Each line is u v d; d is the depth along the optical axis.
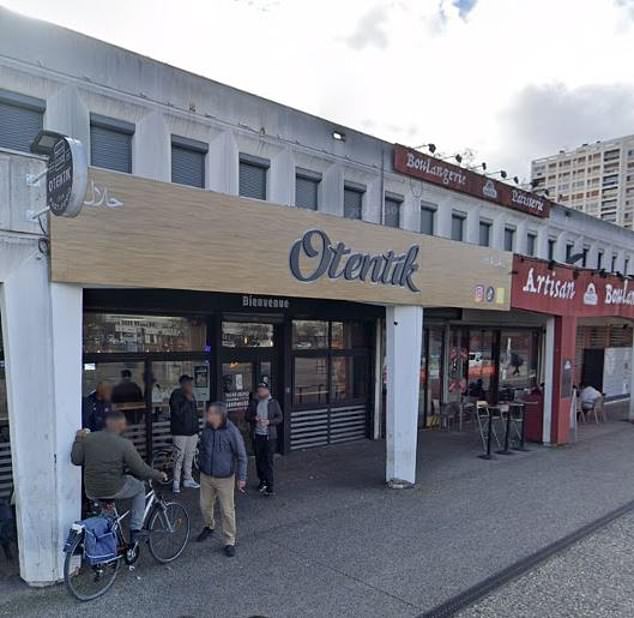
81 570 5.18
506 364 17.20
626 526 7.00
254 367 10.53
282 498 7.88
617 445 12.46
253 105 10.41
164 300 8.86
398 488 8.44
